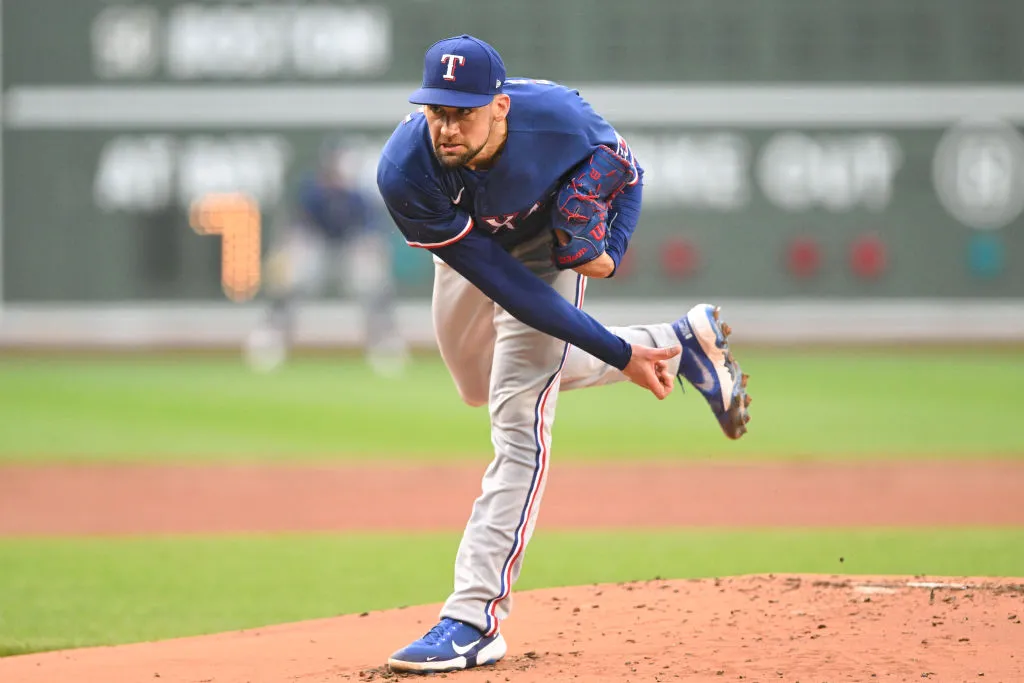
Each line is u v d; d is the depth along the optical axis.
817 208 73.94
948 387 54.72
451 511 28.50
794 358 67.44
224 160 72.88
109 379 57.25
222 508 28.84
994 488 30.97
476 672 12.95
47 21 72.38
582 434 42.69
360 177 72.50
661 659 13.32
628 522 26.67
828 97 73.44
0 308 73.19
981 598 15.44
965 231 74.25
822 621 14.73
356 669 13.48
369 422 44.81
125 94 72.56
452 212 12.48
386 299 66.31
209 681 13.19
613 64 72.75
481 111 11.77
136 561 22.77
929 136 73.88
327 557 23.16
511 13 72.19
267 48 72.56
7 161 72.81
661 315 73.94
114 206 73.00
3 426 43.53
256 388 54.38
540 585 20.20
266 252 73.12
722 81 73.19
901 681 12.18
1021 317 74.50
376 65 72.62
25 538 25.19
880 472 33.75
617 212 13.29
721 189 73.69
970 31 73.31
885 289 74.38
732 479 32.78
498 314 13.34
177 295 73.50
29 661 14.65
